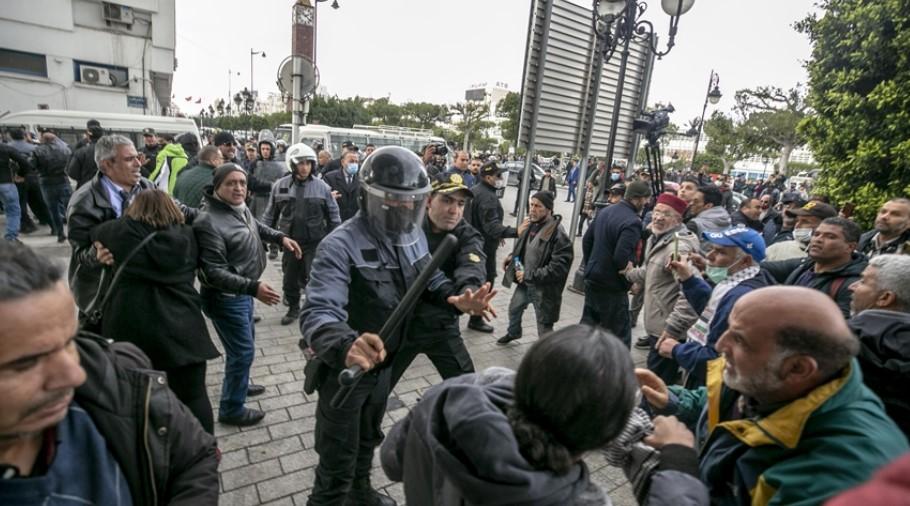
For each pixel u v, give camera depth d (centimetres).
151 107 2172
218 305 273
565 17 623
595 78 633
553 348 84
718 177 2053
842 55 577
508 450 78
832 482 99
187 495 100
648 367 331
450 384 102
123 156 262
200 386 227
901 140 518
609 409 80
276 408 316
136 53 2077
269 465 260
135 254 203
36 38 1853
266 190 666
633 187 375
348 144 777
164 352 210
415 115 4825
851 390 110
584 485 86
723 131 3212
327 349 164
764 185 1927
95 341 95
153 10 2053
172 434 100
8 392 67
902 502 42
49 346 70
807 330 110
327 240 192
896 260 181
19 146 761
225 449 271
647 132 596
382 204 188
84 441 87
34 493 78
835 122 584
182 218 222
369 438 213
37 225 832
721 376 149
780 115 2861
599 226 386
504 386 103
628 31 559
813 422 108
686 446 114
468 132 4353
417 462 102
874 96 524
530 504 77
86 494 85
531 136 635
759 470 116
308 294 182
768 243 617
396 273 200
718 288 233
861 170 557
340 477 194
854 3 563
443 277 224
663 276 331
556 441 82
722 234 250
